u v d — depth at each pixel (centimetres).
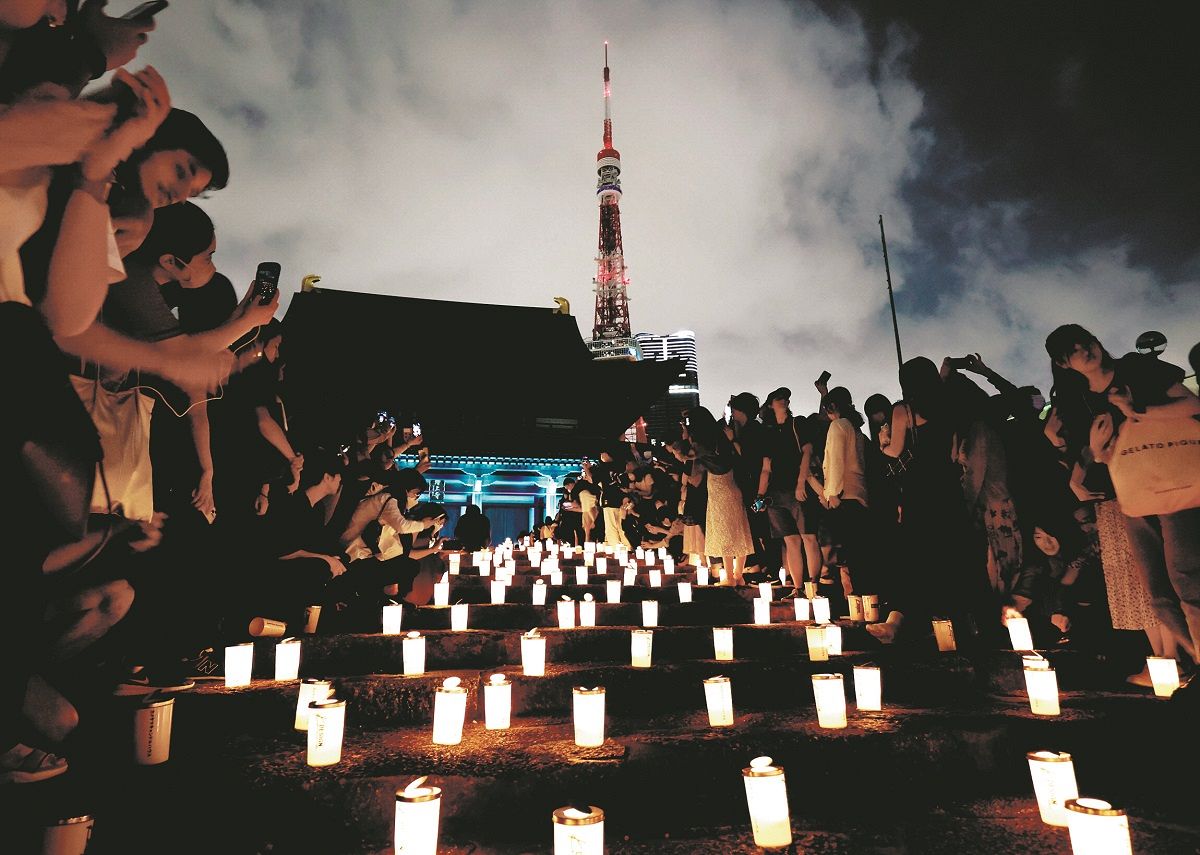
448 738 297
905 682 396
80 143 176
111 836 217
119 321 262
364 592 536
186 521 357
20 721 207
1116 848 194
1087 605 520
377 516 578
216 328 271
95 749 250
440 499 3173
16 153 168
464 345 3522
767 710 370
